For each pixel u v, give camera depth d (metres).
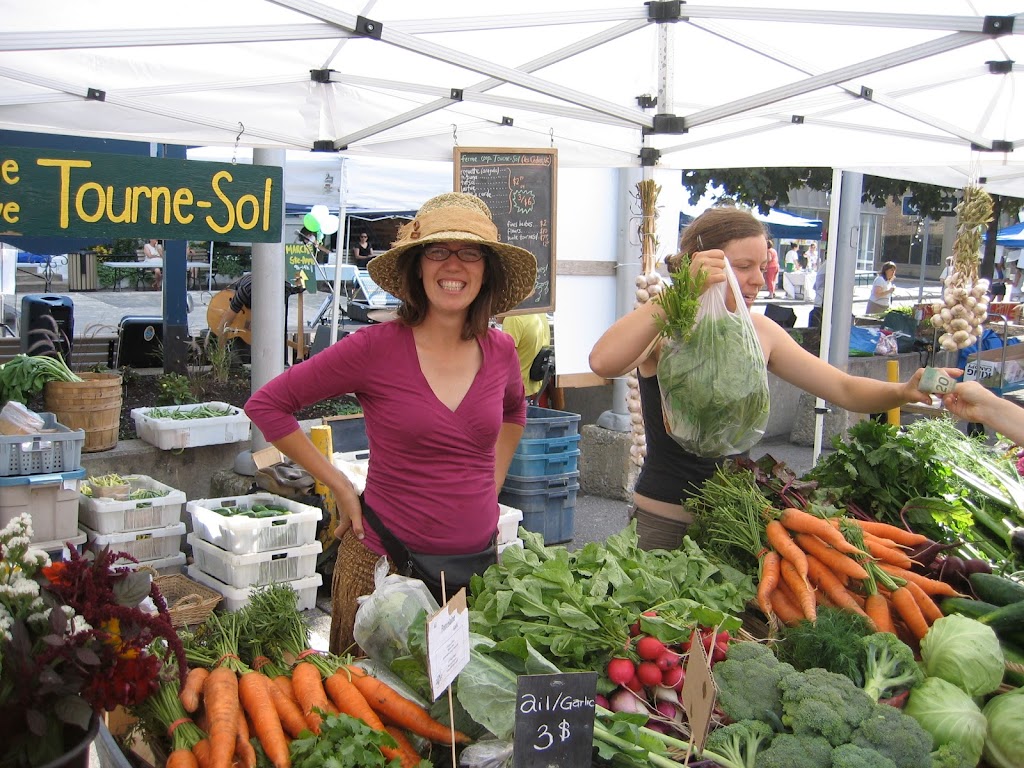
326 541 5.37
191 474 6.01
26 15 3.22
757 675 2.08
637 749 1.92
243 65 4.20
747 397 2.69
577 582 2.39
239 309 8.83
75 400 5.54
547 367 7.09
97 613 1.72
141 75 4.10
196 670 2.15
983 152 5.14
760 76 4.48
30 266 17.98
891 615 2.60
